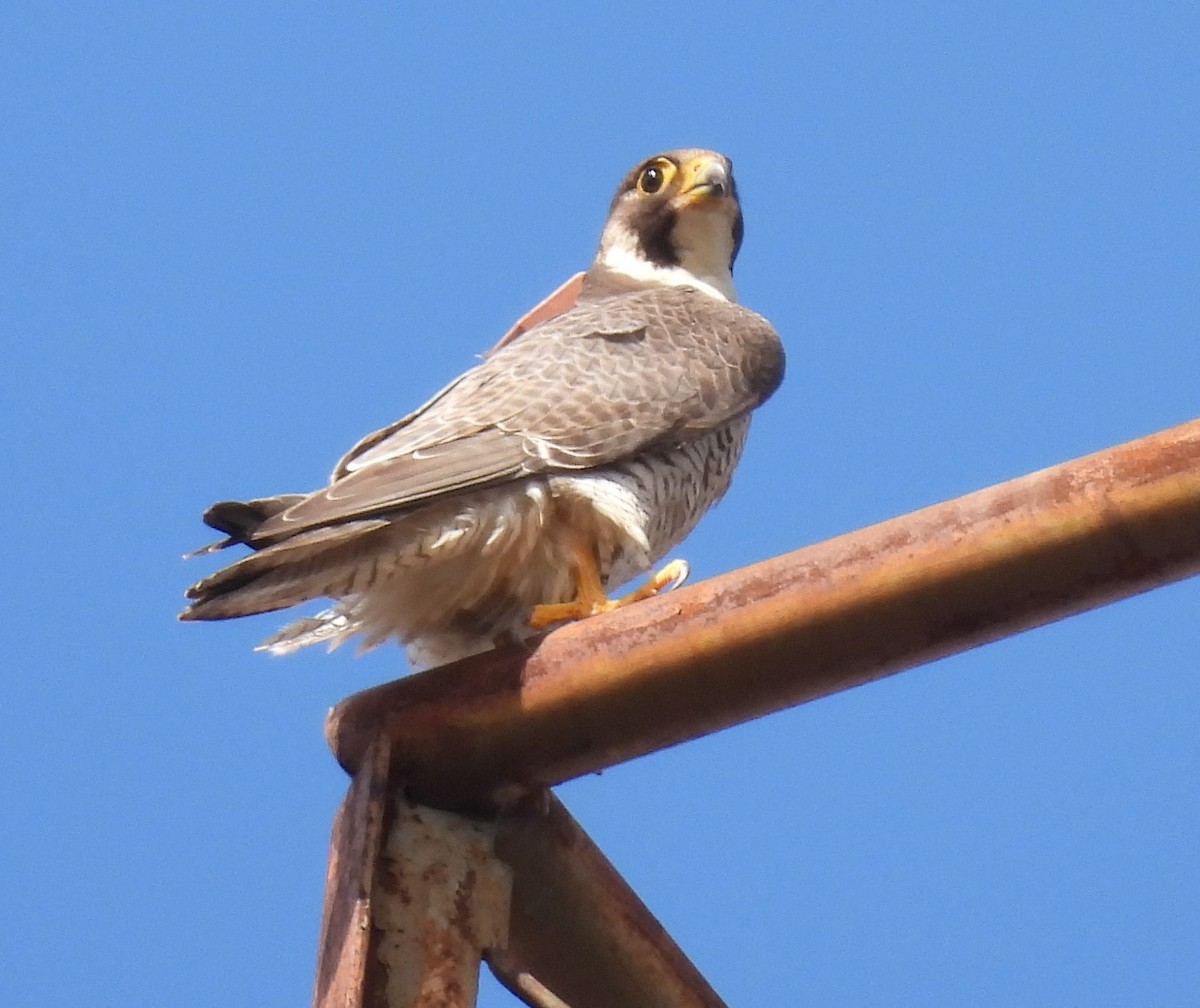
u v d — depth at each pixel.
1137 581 5.66
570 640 6.30
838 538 6.03
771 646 6.01
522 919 6.48
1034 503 5.71
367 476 8.84
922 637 5.89
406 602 9.30
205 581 8.15
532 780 6.40
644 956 6.57
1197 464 5.50
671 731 6.23
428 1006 6.00
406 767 6.44
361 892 6.07
